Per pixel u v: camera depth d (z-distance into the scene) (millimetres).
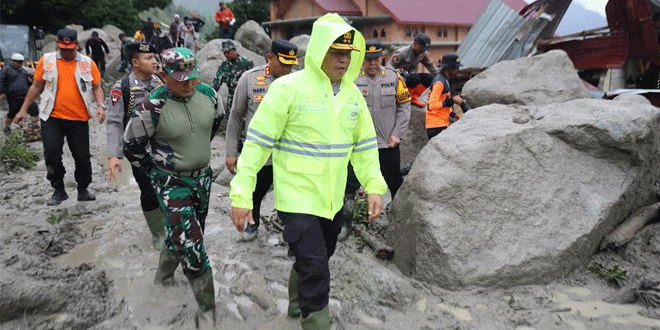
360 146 3215
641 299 3582
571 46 11016
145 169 3566
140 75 4422
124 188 6910
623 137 4195
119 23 34219
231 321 3494
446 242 3852
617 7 10555
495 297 3721
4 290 3393
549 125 4414
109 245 4766
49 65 5543
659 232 4375
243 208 2852
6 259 4020
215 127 3777
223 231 5141
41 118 5645
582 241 4000
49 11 30531
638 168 4355
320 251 2969
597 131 4258
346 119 3027
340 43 2840
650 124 4262
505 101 6734
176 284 3971
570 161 4312
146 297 3773
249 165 2893
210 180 3736
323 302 2963
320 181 2980
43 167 7801
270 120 2914
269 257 4531
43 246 4664
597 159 4383
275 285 4035
